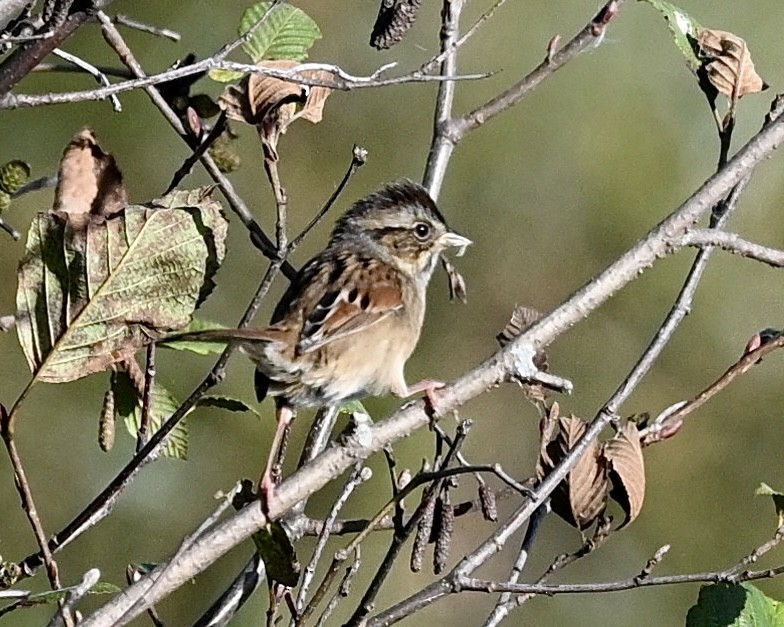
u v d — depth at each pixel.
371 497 12.63
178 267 5.47
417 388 7.43
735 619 6.27
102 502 5.52
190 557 5.44
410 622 13.18
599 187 15.79
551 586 5.74
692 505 15.33
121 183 6.05
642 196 15.81
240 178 14.20
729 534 15.32
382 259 7.68
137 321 5.45
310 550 10.84
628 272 5.85
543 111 15.84
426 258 7.83
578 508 6.29
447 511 5.89
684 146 15.98
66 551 12.37
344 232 7.88
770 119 6.40
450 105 8.17
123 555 12.47
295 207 14.43
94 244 5.41
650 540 15.05
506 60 15.69
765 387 15.89
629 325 15.85
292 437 13.04
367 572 12.50
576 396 15.61
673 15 6.67
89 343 5.39
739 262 16.12
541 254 15.71
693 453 15.57
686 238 5.86
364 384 7.20
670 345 15.94
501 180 15.76
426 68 6.01
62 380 5.37
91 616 5.32
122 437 12.91
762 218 16.39
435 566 5.88
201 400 6.00
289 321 6.99
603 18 7.49
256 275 13.88
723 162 6.52
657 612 14.50
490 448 14.56
